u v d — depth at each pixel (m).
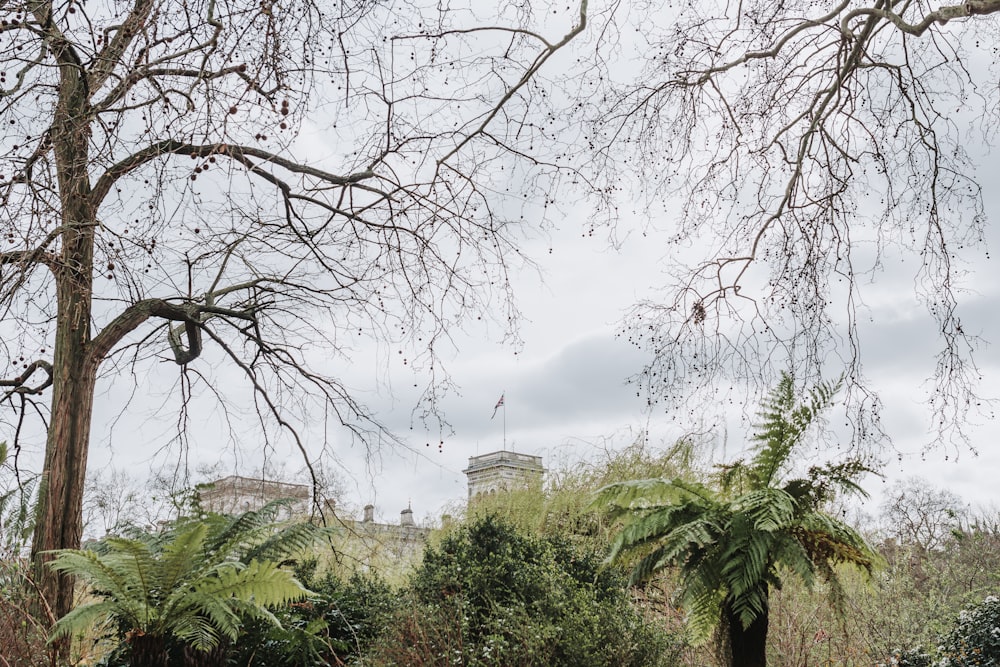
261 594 5.29
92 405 6.52
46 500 6.11
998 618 7.15
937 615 7.90
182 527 6.23
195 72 4.38
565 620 5.44
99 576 5.23
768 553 4.21
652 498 4.86
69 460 6.25
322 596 6.78
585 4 5.68
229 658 6.11
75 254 4.91
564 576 6.14
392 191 6.32
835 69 6.44
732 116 6.53
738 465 4.86
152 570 5.37
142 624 5.25
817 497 4.50
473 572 6.22
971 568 9.07
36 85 4.64
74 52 5.34
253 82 3.61
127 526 7.11
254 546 6.25
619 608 5.81
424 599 6.21
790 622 6.92
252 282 7.57
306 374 7.54
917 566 9.04
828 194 6.44
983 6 4.74
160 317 7.05
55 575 5.96
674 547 4.30
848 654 7.03
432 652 5.46
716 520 4.38
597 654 5.25
